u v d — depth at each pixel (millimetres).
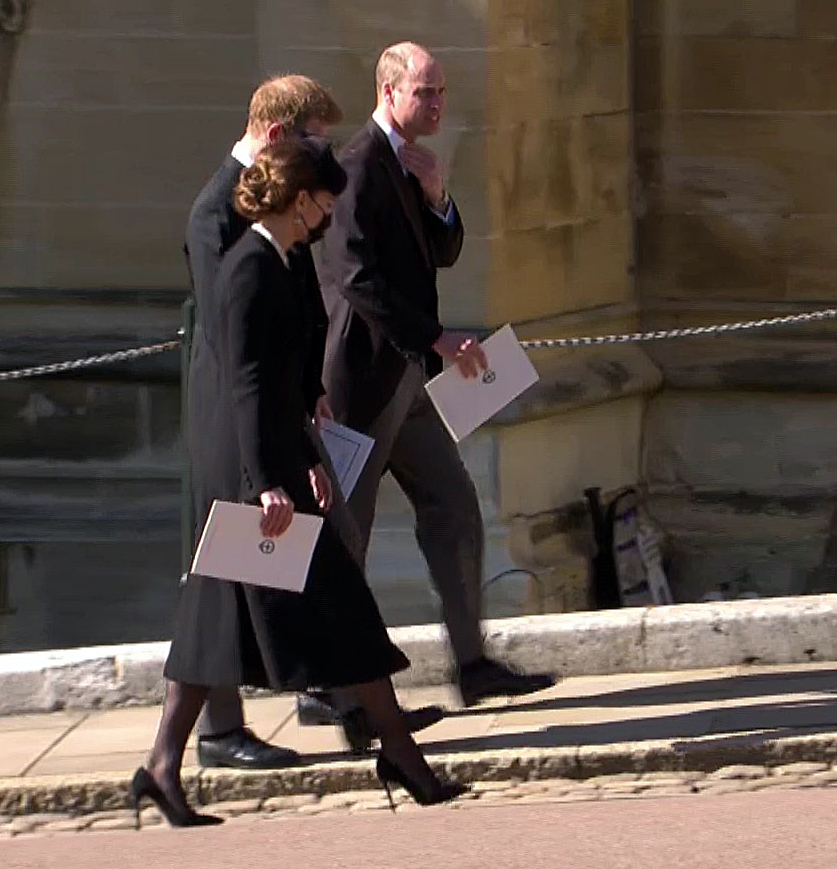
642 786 23609
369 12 35656
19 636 39844
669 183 38438
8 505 39625
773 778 23594
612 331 38156
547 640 27516
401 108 24344
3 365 39156
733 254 38406
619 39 37875
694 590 38625
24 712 27859
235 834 22828
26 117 38625
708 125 38219
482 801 23562
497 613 35719
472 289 35812
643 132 38500
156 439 38969
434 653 27484
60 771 24734
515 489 36062
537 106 36281
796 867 20578
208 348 22344
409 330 24000
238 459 21859
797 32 37812
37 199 38781
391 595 36188
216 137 38188
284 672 21531
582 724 25109
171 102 38219
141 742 25922
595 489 37500
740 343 38312
